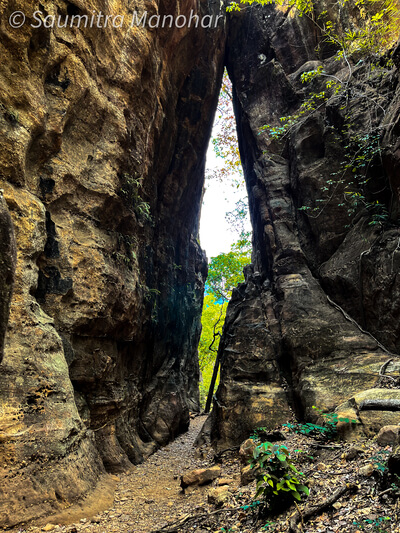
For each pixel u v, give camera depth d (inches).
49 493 192.4
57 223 276.4
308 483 175.2
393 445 183.0
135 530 182.5
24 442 193.2
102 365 309.7
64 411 224.1
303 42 552.1
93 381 298.5
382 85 401.7
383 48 456.1
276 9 594.6
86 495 216.1
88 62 303.7
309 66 518.3
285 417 320.8
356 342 334.3
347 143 422.9
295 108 518.3
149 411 446.0
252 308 420.5
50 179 270.5
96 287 296.7
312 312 374.0
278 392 341.1
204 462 323.0
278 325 387.2
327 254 415.5
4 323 130.0
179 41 471.8
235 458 296.2
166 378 503.8
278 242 450.0
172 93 500.4
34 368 215.6
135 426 392.2
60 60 274.7
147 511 215.3
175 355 575.2
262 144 524.4
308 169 452.4
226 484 233.8
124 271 351.9
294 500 157.3
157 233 519.8
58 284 266.8
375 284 346.3
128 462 322.3
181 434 500.1
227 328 438.3
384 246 352.8
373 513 132.3
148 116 405.1
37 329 228.1
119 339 354.3
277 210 468.4
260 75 562.9
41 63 256.2
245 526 159.6
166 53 452.1
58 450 207.9
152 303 462.6
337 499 149.6
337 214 415.8
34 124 247.1
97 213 315.6
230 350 385.7
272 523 150.6
